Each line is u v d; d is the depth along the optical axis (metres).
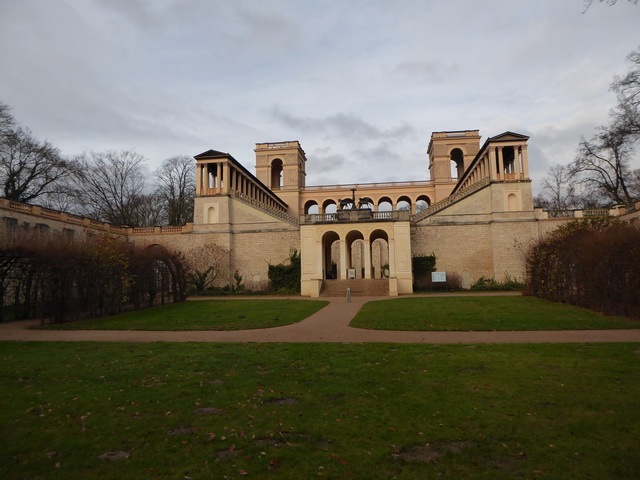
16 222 33.03
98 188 53.72
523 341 13.53
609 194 47.41
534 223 42.84
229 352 12.66
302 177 76.56
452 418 6.75
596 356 10.79
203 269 44.53
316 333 16.47
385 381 8.96
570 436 5.96
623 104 32.31
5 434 6.39
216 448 5.82
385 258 59.75
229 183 48.44
